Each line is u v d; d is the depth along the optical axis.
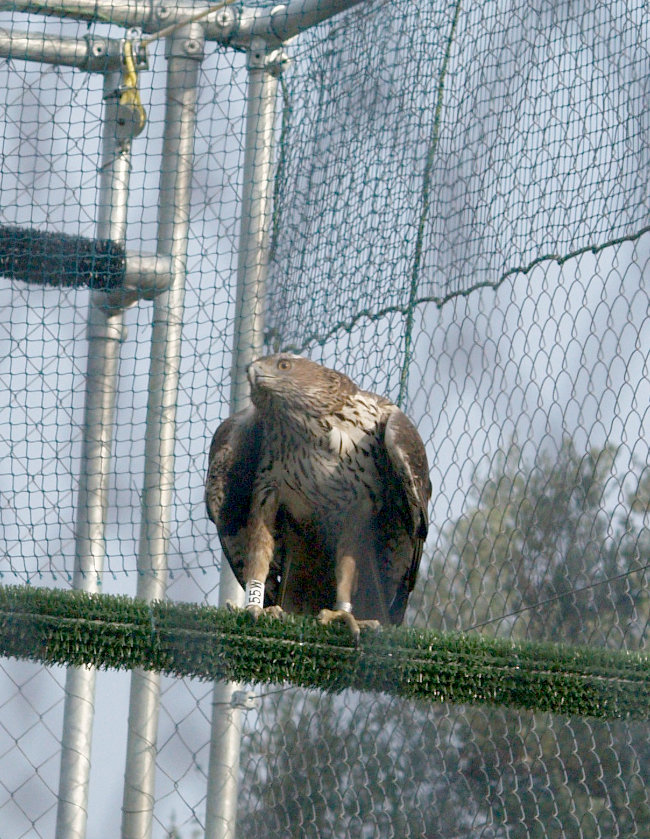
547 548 9.78
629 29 10.23
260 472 9.75
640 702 8.26
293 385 9.46
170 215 11.38
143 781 10.00
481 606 10.35
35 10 11.46
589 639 9.33
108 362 11.00
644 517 9.50
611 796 9.25
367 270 11.59
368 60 12.01
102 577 10.55
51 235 11.12
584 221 10.24
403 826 9.80
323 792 10.17
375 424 9.62
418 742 10.01
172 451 10.93
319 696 10.27
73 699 10.08
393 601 9.82
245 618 8.21
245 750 10.66
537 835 9.41
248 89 11.85
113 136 11.41
